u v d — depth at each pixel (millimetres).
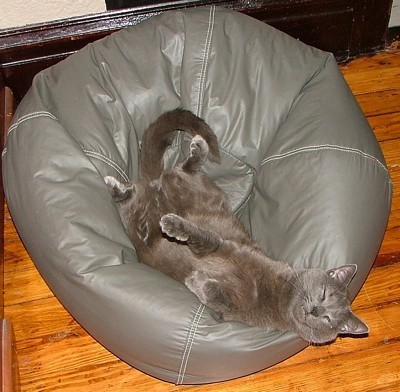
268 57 1863
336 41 2490
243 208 1952
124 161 1820
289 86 1851
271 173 1812
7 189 1696
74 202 1590
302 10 2342
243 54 1874
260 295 1643
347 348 1787
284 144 1805
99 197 1640
